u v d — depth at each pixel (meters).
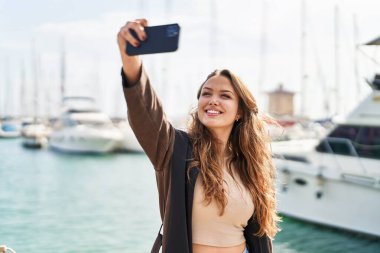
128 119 1.80
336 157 9.83
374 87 9.63
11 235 11.09
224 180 1.99
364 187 9.32
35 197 16.97
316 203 10.09
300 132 22.27
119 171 24.83
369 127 9.56
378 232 9.11
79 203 15.65
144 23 1.61
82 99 31.72
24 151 35.47
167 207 1.85
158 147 1.84
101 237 10.85
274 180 2.32
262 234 2.12
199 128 2.05
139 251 9.68
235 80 2.10
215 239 1.93
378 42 8.66
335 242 9.58
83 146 30.17
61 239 10.68
